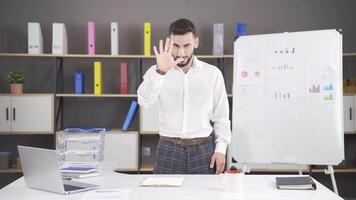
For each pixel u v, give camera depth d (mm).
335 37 2777
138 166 4242
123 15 4531
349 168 4375
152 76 2369
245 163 2947
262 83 2926
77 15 4508
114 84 4555
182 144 2574
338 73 2750
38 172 2023
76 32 4512
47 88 4527
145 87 2404
